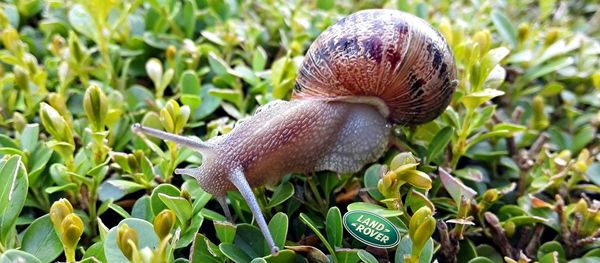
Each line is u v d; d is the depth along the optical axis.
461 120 0.10
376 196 0.08
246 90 0.12
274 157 0.09
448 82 0.09
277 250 0.07
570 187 0.09
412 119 0.10
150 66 0.10
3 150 0.08
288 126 0.09
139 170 0.09
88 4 0.10
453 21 0.14
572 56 0.13
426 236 0.06
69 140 0.08
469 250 0.08
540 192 0.10
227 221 0.08
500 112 0.12
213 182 0.08
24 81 0.10
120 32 0.12
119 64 0.12
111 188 0.09
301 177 0.09
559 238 0.09
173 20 0.12
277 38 0.13
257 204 0.08
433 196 0.09
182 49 0.12
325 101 0.09
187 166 0.09
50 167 0.09
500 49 0.09
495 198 0.09
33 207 0.09
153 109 0.10
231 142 0.09
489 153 0.10
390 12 0.09
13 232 0.07
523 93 0.12
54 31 0.12
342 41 0.09
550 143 0.11
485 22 0.14
